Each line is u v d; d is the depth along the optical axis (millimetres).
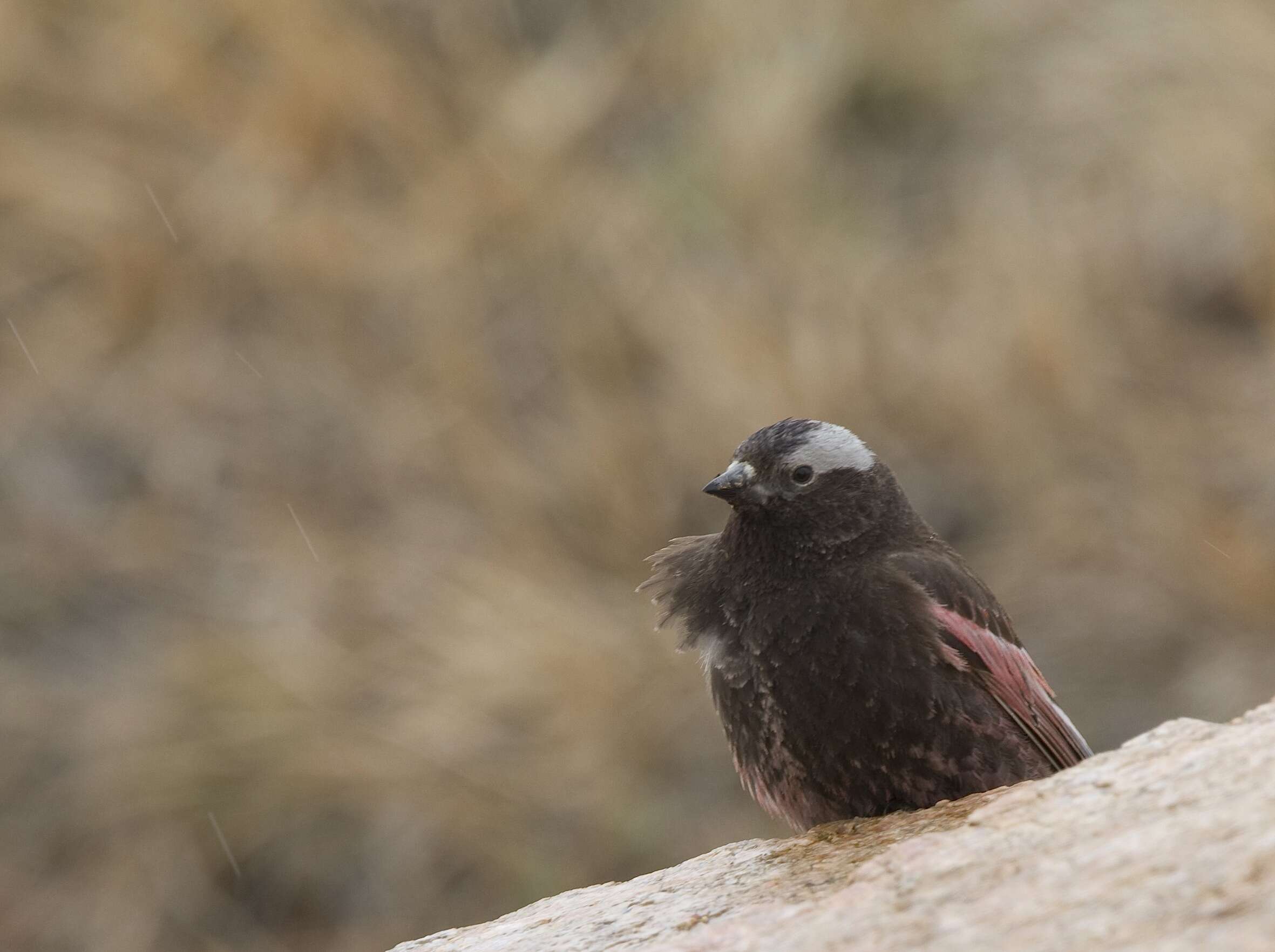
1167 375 15453
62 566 14453
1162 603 13711
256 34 17453
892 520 7137
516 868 12469
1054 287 15820
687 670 13242
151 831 12773
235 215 16734
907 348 15555
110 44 17609
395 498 15008
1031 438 14906
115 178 16906
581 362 15602
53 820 12875
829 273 16281
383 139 17172
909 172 17516
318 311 16438
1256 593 13422
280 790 12812
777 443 6973
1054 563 14211
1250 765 4656
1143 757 5016
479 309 16266
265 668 13445
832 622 6660
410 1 18078
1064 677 13438
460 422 15422
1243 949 3568
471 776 12773
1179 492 14359
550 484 14898
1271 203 16031
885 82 18141
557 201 16781
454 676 13273
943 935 4156
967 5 18797
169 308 16344
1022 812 4789
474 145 17203
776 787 6934
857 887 4645
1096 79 17875
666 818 12562
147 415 15695
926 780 6695
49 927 12406
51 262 16641
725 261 16453
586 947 5398
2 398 15719
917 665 6590
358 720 13164
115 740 13172
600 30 18250
